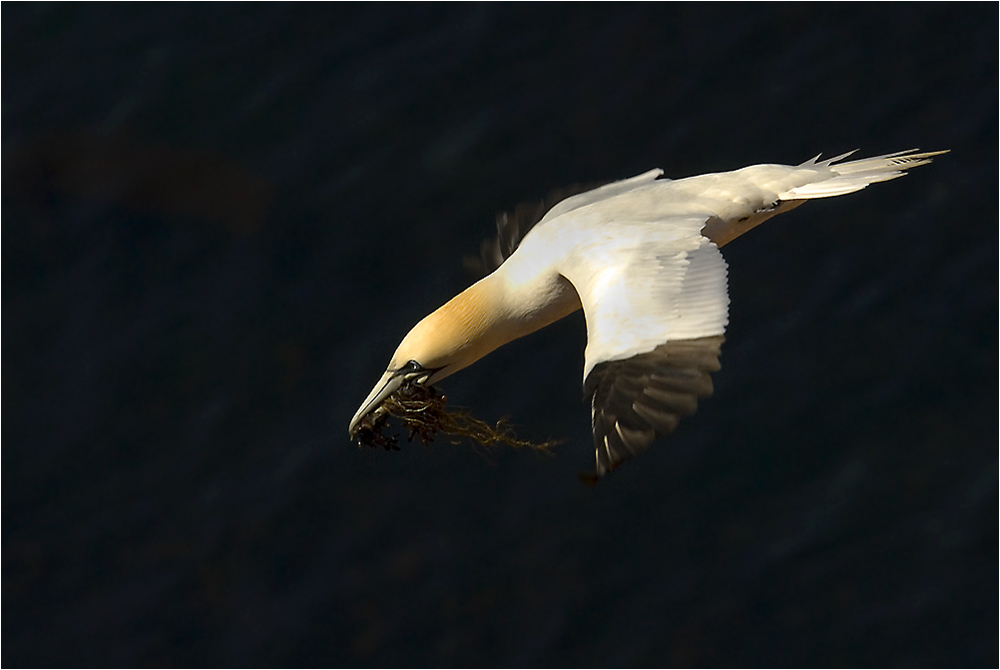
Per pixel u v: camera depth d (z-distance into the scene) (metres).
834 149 21.02
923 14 22.27
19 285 21.16
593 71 22.30
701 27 22.69
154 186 21.72
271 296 20.59
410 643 17.61
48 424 20.02
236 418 19.69
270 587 18.34
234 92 22.78
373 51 23.08
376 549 18.42
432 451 18.97
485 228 20.56
